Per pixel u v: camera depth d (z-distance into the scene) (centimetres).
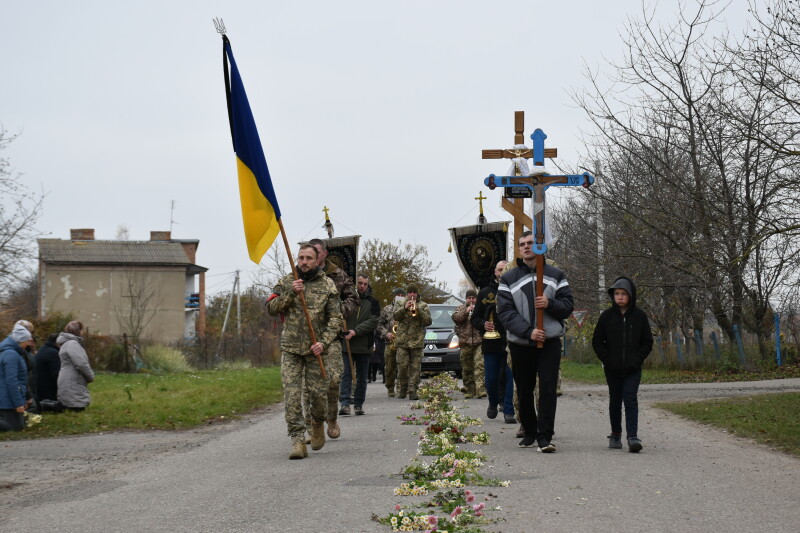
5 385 1280
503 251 2125
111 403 1653
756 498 665
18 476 884
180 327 6481
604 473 785
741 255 2069
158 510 667
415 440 1062
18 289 2598
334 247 1964
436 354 2483
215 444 1105
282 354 960
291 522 608
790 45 1894
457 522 580
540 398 934
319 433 985
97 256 6438
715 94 2148
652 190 2311
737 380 2130
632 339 940
